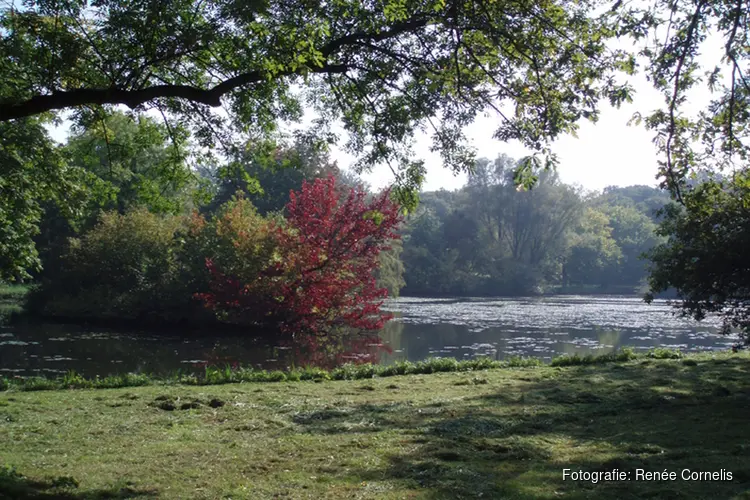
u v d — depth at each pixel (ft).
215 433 26.45
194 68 28.43
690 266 39.11
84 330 86.33
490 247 217.36
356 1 24.49
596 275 237.66
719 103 28.71
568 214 207.72
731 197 36.78
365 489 18.72
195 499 18.01
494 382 40.75
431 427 26.68
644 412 29.84
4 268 55.36
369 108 29.27
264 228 90.99
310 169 148.56
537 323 102.94
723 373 42.39
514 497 17.72
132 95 22.75
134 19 22.86
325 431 26.61
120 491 18.62
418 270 214.48
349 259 90.48
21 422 28.40
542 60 27.68
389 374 46.50
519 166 27.02
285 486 19.17
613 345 74.95
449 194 323.37
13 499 17.11
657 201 312.29
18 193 47.06
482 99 27.66
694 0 25.93
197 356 65.72
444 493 18.15
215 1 23.72
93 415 30.14
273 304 87.30
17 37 25.59
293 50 22.66
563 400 33.27
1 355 62.28
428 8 25.44
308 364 60.18
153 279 98.53
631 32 26.66
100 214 109.60
